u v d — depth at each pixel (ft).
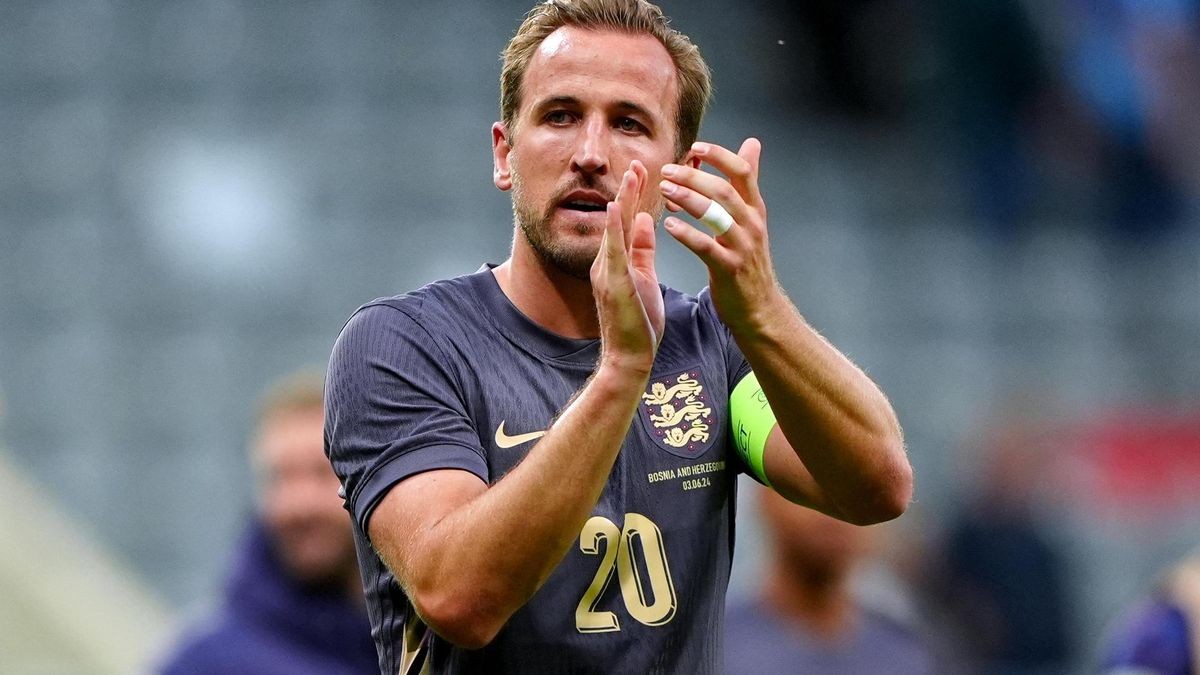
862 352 139.74
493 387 27.91
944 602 93.25
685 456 28.78
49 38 141.59
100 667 84.74
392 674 28.27
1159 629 52.85
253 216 131.54
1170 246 153.07
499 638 27.09
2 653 83.20
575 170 27.66
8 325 123.54
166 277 127.24
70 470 116.78
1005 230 151.84
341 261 130.62
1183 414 137.59
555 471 24.44
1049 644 95.25
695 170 26.14
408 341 27.78
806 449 27.71
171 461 118.32
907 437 130.82
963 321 143.23
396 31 147.64
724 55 156.25
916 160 154.40
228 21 145.07
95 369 121.90
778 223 147.23
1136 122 155.74
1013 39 153.07
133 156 133.59
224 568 96.94
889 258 146.92
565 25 28.63
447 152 139.33
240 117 138.51
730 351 30.35
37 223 128.88
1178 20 160.15
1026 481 99.81
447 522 25.12
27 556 88.17
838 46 156.25
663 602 27.84
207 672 44.60
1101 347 143.74
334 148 137.69
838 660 54.24
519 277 29.01
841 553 53.36
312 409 46.16
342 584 45.70
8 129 134.62
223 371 122.93
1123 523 129.49
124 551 113.09
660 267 122.72
